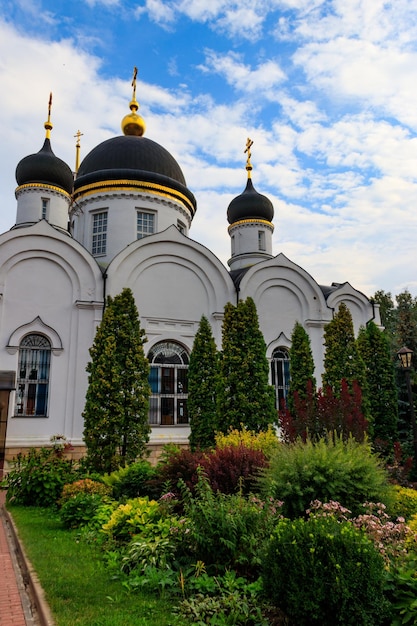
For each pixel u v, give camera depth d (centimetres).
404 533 620
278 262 2234
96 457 1351
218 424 1536
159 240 2006
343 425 1145
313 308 2272
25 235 1797
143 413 1434
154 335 1933
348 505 778
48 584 593
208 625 492
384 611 459
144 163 2408
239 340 1611
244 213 2600
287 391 2152
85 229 2339
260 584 548
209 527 620
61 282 1828
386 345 1956
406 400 2150
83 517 882
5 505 1109
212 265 2100
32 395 1714
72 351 1781
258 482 866
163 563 617
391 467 1180
